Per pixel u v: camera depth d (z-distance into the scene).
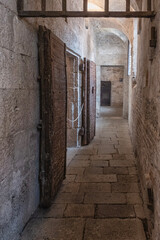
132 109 6.23
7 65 1.90
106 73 16.23
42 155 2.77
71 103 5.71
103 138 6.88
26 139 2.38
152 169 2.14
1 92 1.81
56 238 2.28
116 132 7.79
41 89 2.69
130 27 7.12
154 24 2.19
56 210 2.78
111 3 5.66
